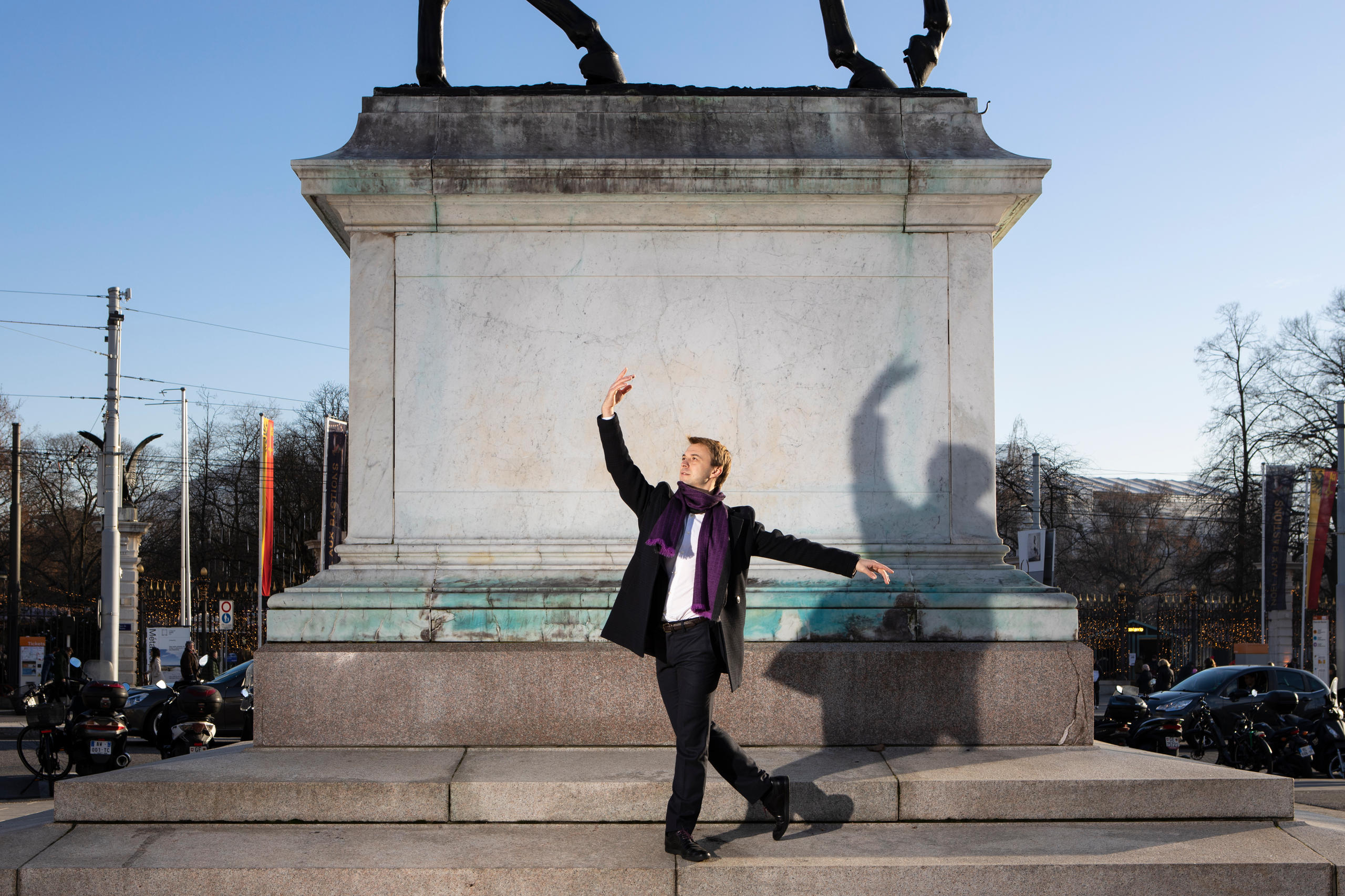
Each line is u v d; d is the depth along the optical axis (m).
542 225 5.82
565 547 5.62
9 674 26.66
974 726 5.30
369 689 5.27
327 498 18.20
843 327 5.82
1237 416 42.41
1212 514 44.31
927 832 4.38
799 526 5.72
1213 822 4.51
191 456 58.81
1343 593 29.86
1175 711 16.73
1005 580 5.63
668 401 5.75
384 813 4.45
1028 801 4.53
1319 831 4.38
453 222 5.80
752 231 5.85
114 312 26.73
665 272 5.82
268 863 3.95
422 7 6.30
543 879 3.89
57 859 3.99
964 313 5.84
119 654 27.50
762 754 5.09
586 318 5.79
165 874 3.88
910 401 5.80
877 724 5.30
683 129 5.97
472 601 5.46
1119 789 4.53
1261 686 17.31
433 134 5.93
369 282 5.79
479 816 4.46
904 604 5.52
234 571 55.19
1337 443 36.22
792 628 5.48
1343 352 40.56
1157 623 37.88
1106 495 72.31
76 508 56.59
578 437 5.74
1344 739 14.21
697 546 4.10
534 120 5.97
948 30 6.55
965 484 5.77
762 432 5.76
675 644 4.04
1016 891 3.91
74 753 12.24
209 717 12.22
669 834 4.01
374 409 5.73
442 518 5.69
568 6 6.29
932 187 5.76
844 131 6.00
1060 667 5.33
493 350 5.77
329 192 5.69
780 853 4.08
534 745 5.26
